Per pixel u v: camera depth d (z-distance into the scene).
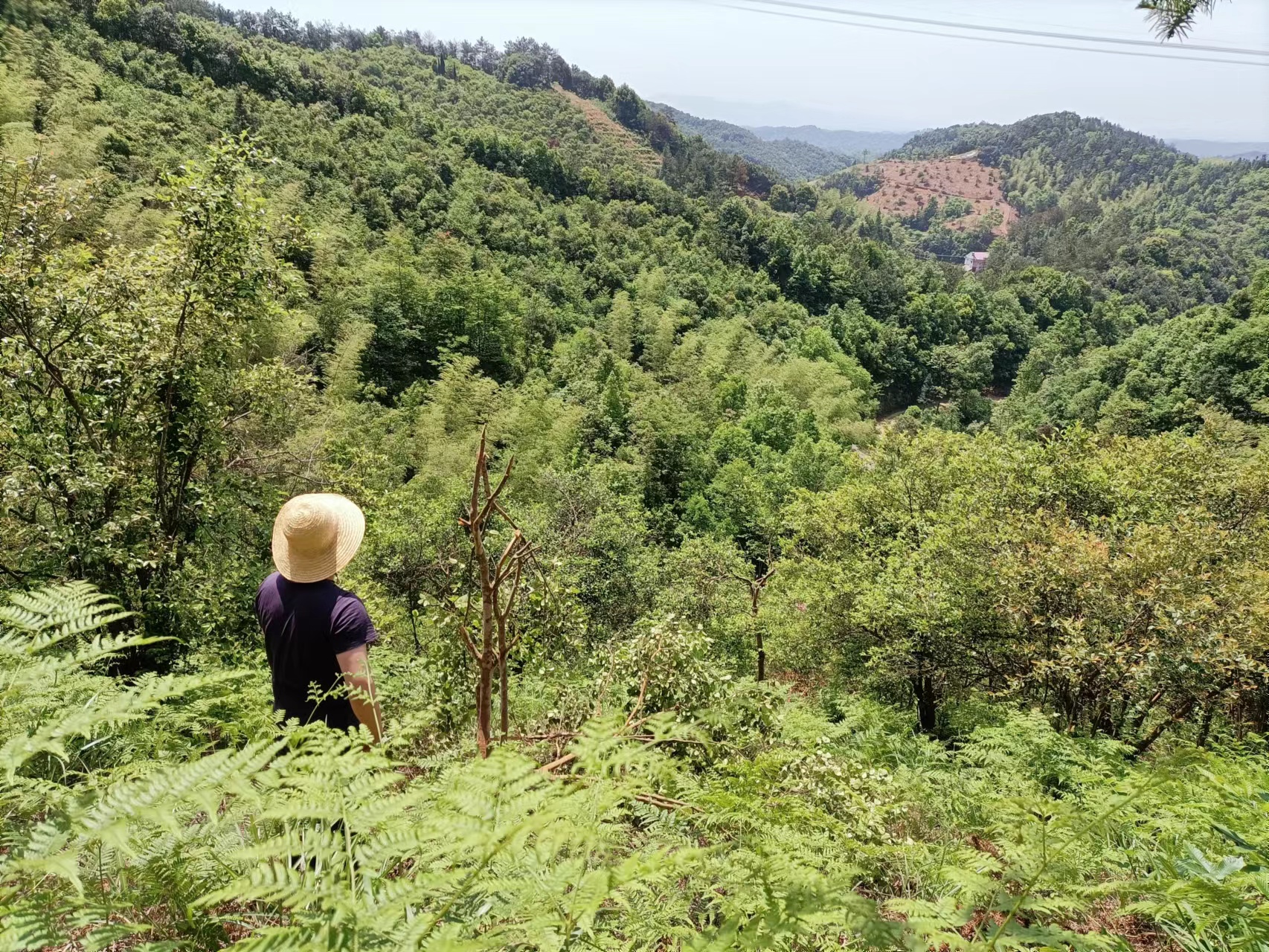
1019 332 103.12
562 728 3.45
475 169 100.38
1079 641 8.65
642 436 40.72
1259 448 14.90
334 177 76.31
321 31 164.12
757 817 2.02
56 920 1.11
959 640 11.30
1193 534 9.21
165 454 7.11
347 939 0.93
